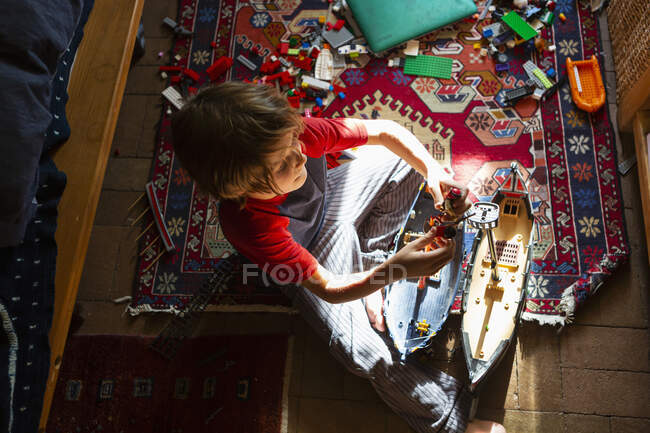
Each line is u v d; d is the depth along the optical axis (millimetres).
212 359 1696
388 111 1956
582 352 1616
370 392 1643
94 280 1826
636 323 1629
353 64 2027
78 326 1764
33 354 1083
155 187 1918
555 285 1682
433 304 1581
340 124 1265
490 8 2021
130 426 1642
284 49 2039
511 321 1506
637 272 1673
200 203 1881
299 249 1147
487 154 1865
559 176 1801
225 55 2080
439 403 1498
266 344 1704
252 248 1095
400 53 2016
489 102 1924
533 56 1956
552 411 1578
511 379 1612
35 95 986
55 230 1188
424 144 1906
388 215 1674
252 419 1635
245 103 795
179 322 1744
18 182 929
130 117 2025
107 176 1951
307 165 1282
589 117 1853
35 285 1116
